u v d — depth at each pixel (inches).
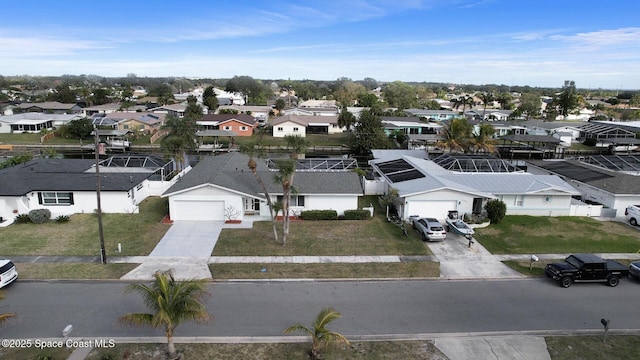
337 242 1141.1
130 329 713.6
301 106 4965.6
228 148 2618.1
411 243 1146.7
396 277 943.0
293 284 898.1
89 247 1069.1
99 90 5265.8
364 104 4906.5
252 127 3265.3
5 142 2763.3
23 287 855.7
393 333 722.8
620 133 2844.5
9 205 1256.2
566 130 3230.8
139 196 1480.1
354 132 2785.4
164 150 1876.2
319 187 1366.9
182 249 1069.1
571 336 727.1
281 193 1331.2
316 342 625.9
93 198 1331.2
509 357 665.6
